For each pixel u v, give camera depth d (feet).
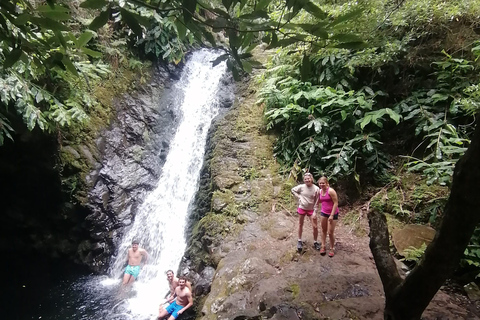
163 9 3.75
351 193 21.11
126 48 30.63
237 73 4.59
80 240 25.21
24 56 4.72
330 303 13.00
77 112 22.56
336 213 16.65
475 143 3.75
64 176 23.61
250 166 23.59
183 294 17.69
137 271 22.35
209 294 15.98
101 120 26.37
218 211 21.15
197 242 21.18
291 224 20.01
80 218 24.66
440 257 4.36
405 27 20.85
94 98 26.16
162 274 22.95
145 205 26.61
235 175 23.12
